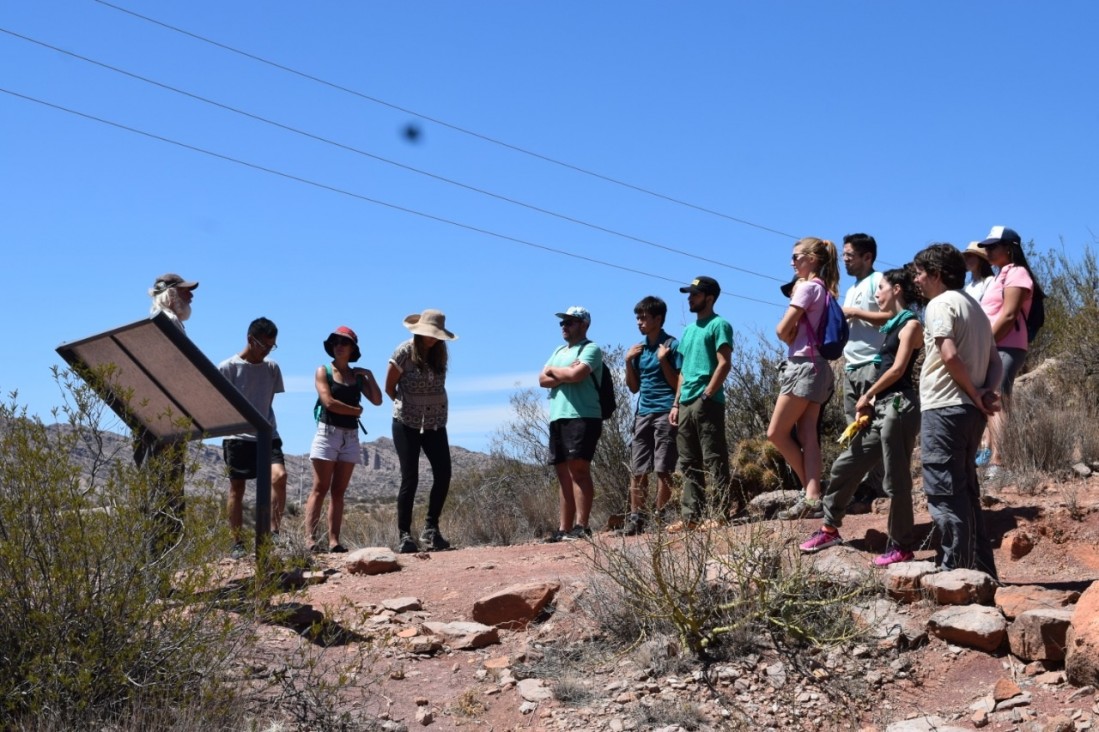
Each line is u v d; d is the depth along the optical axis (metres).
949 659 5.33
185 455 5.35
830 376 7.04
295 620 6.05
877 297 6.81
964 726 4.79
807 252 7.07
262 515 6.11
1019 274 7.90
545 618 6.21
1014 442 8.26
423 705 5.27
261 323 8.23
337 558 7.89
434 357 8.73
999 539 7.00
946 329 5.73
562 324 8.84
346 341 8.47
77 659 4.73
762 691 5.23
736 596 5.79
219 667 4.95
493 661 5.71
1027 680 5.05
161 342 5.82
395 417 8.75
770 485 8.81
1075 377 10.46
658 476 8.71
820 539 6.74
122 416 5.53
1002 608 5.48
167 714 4.62
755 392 11.16
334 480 8.52
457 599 6.61
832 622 5.67
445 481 8.84
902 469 6.36
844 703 5.10
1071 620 4.99
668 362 8.67
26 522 4.81
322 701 4.99
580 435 8.74
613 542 7.71
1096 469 8.14
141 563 4.97
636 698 5.21
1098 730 4.48
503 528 12.08
